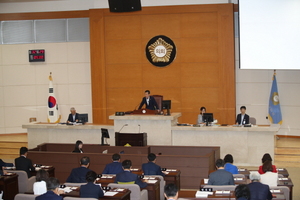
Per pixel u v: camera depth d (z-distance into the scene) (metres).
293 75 12.77
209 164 8.25
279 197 5.16
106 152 8.99
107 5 13.61
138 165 8.58
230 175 5.87
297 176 9.15
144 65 13.51
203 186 5.88
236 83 13.28
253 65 11.16
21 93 14.57
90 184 5.19
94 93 13.78
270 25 10.98
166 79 13.42
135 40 13.49
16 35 14.48
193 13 13.09
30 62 14.48
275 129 9.68
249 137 9.95
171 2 13.20
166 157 8.38
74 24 14.17
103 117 13.79
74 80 14.28
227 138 10.02
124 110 13.71
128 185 5.72
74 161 8.82
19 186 7.43
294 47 10.84
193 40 13.15
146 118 10.06
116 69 13.67
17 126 14.63
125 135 9.50
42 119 14.55
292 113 12.82
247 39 11.17
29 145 11.23
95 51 13.68
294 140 12.23
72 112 11.33
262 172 6.66
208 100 13.17
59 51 14.31
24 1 14.16
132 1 10.05
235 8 13.03
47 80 14.45
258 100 13.17
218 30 12.89
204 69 13.14
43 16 14.21
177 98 13.39
